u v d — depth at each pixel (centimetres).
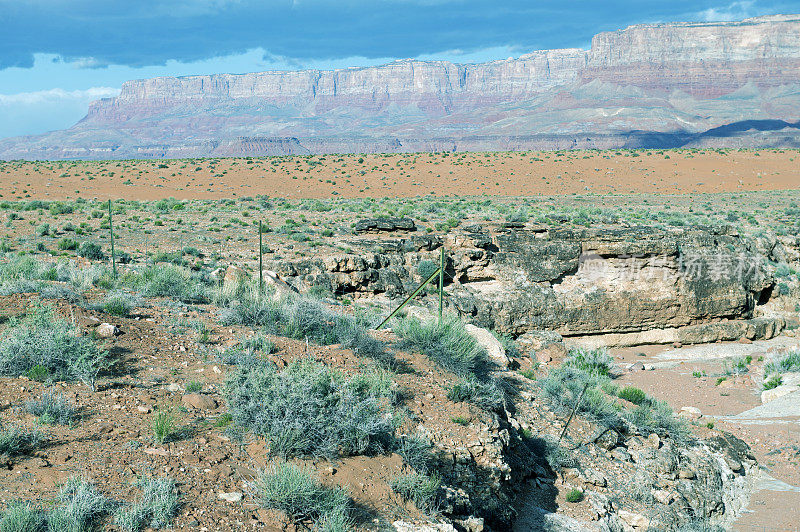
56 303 1647
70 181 10700
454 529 1000
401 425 1254
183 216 6041
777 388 3275
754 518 1966
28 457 916
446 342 1766
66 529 757
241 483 946
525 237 4775
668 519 1705
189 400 1184
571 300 4509
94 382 1216
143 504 838
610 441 1992
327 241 4725
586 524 1501
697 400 3356
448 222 5397
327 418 1066
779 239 6294
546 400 2086
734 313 4956
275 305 2009
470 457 1298
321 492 929
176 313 1889
